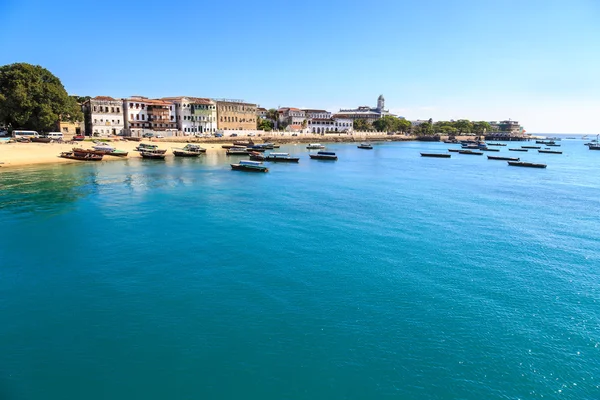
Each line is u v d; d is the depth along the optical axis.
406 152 166.25
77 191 58.28
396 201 58.00
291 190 64.94
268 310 24.69
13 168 78.31
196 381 18.64
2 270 29.78
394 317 24.25
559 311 25.56
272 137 185.88
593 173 101.06
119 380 18.62
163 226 41.62
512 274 31.22
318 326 23.09
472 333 22.84
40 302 25.23
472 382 19.02
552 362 20.59
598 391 18.75
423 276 30.31
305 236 39.41
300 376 19.09
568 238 41.22
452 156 150.00
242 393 18.00
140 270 30.14
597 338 22.70
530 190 71.62
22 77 101.81
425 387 18.62
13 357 20.02
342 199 58.44
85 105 140.00
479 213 51.62
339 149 173.25
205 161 102.12
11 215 44.34
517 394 18.41
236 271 30.28
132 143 122.44
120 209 48.53
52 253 33.28
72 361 19.83
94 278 28.67
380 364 20.02
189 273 29.75
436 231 42.53
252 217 46.31
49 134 112.19
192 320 23.45
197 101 165.62
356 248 36.16
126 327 22.66
